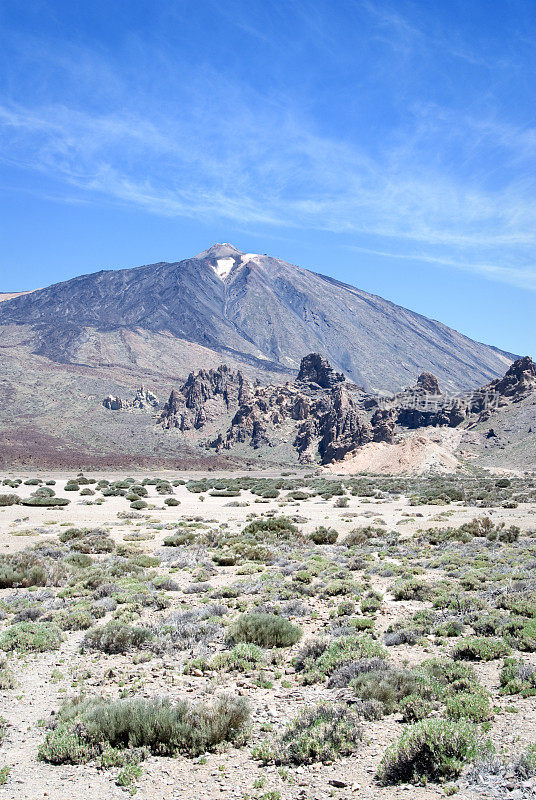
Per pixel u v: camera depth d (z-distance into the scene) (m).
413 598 19.98
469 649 13.36
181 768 8.97
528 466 130.38
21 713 11.32
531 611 15.97
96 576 23.95
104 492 74.75
